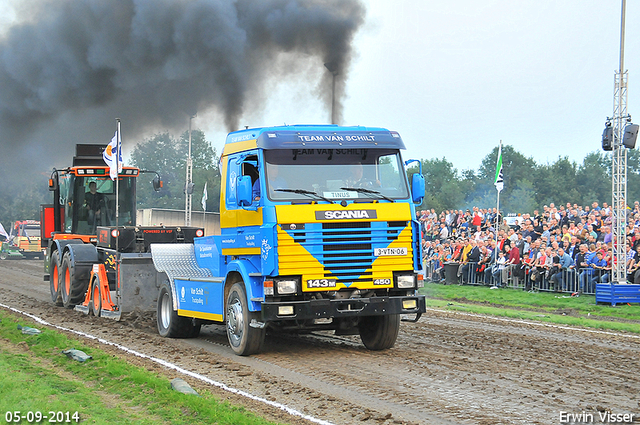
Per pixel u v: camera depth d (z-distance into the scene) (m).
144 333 12.66
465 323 14.23
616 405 7.18
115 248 14.39
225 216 10.78
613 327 13.64
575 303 18.27
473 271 23.66
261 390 7.76
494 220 25.84
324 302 9.43
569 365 9.38
